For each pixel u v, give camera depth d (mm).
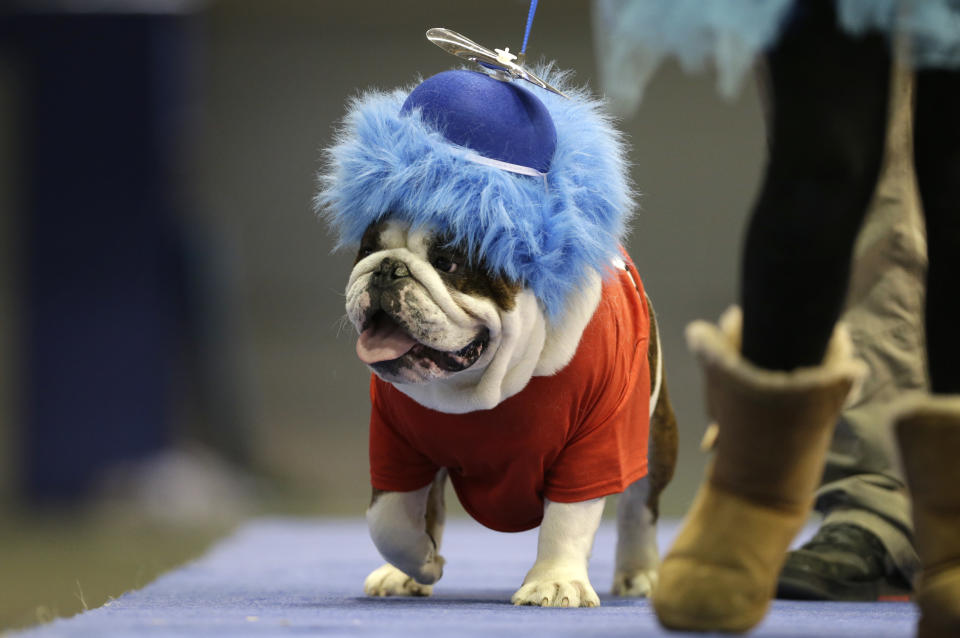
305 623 6023
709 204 39469
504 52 7332
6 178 35094
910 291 8969
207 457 30281
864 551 8531
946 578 4957
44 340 29906
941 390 5055
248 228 40375
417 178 6816
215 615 6504
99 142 30234
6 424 34719
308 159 40719
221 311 30969
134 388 29828
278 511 27453
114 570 18344
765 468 5203
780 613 7082
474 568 11258
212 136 40688
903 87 8539
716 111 39438
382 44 40906
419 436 7371
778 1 4527
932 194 4945
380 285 6730
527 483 7457
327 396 38312
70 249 30062
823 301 4883
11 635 5594
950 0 4559
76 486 29469
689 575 5227
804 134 4703
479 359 6902
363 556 12391
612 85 4988
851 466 8883
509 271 6770
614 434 7359
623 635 5438
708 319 38938
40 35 30188
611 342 7273
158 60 30344
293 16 40844
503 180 6797
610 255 7164
